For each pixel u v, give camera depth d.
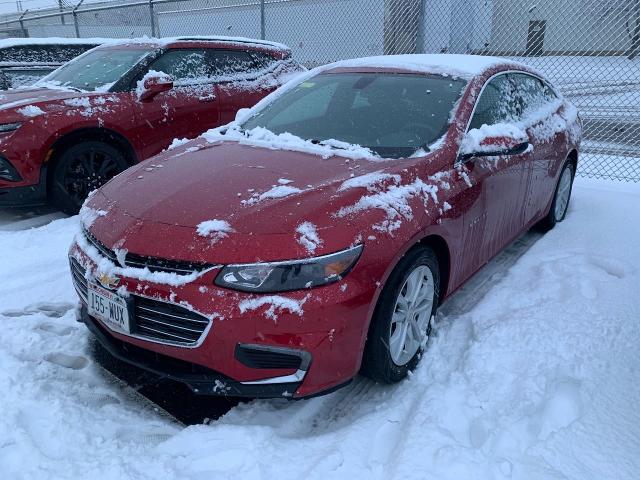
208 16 12.15
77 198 5.13
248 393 2.30
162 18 12.87
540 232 4.79
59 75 6.14
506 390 2.60
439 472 2.07
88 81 5.68
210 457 2.22
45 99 5.00
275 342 2.21
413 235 2.54
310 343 2.23
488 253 3.53
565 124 4.63
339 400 2.65
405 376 2.77
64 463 2.18
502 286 3.68
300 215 2.36
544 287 3.59
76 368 2.89
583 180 6.50
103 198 2.87
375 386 2.73
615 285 3.54
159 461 2.20
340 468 2.13
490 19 9.29
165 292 2.28
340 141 3.22
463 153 3.05
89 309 2.62
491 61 3.90
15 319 3.32
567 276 3.70
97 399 2.65
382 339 2.51
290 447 2.28
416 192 2.68
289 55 6.96
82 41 9.05
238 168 2.89
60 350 3.04
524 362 2.78
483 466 2.10
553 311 3.22
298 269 2.23
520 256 4.28
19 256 4.23
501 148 3.06
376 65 3.89
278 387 2.29
